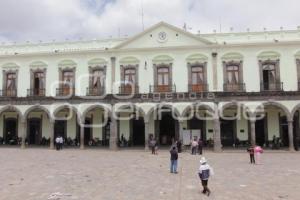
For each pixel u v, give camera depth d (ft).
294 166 63.72
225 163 68.54
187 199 36.63
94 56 113.70
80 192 40.11
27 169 59.57
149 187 43.24
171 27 109.81
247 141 108.47
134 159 76.64
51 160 73.97
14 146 114.42
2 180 48.32
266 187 43.09
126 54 111.86
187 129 110.93
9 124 122.31
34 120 120.57
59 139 102.53
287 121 101.09
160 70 110.52
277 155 85.40
